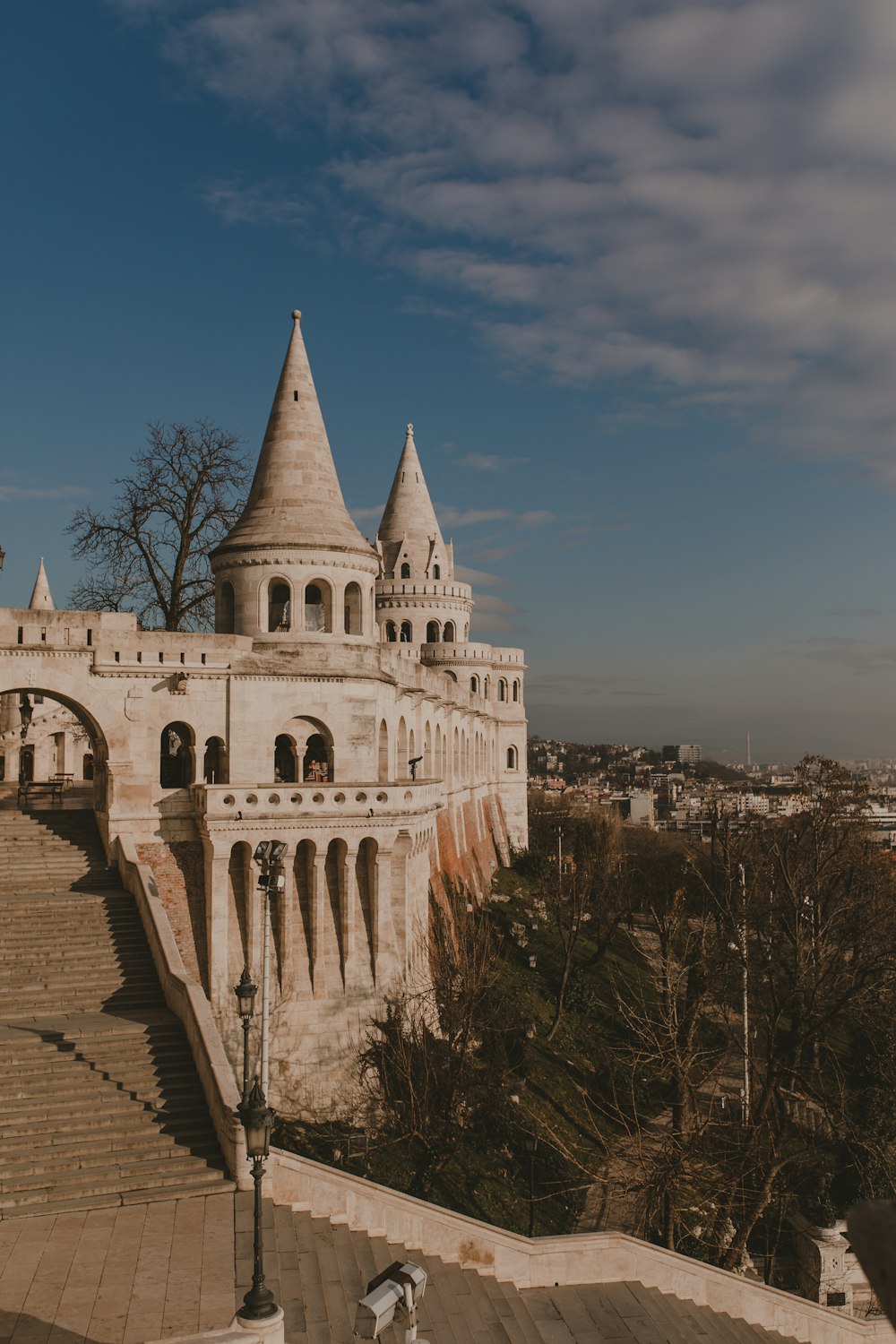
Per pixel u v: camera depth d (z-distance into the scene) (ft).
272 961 123.54
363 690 138.92
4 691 121.49
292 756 141.69
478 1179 114.11
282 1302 67.87
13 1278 67.67
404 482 282.97
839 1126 124.67
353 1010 124.98
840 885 176.04
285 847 79.41
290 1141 111.96
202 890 126.82
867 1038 153.38
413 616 273.13
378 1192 82.89
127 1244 72.59
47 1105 86.74
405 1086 115.85
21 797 151.23
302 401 146.51
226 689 132.05
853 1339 100.01
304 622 139.74
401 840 128.26
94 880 123.34
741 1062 165.07
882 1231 15.34
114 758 125.90
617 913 214.28
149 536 172.24
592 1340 79.36
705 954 149.07
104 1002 103.76
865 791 222.89
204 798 120.37
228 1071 88.22
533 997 172.45
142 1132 85.56
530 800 502.79
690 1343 81.87
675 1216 108.47
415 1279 57.06
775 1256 118.21
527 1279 87.66
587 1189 123.13
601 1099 146.30
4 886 120.16
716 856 192.54
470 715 239.30
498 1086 128.06
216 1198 79.30
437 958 147.74
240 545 139.85
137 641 127.75
